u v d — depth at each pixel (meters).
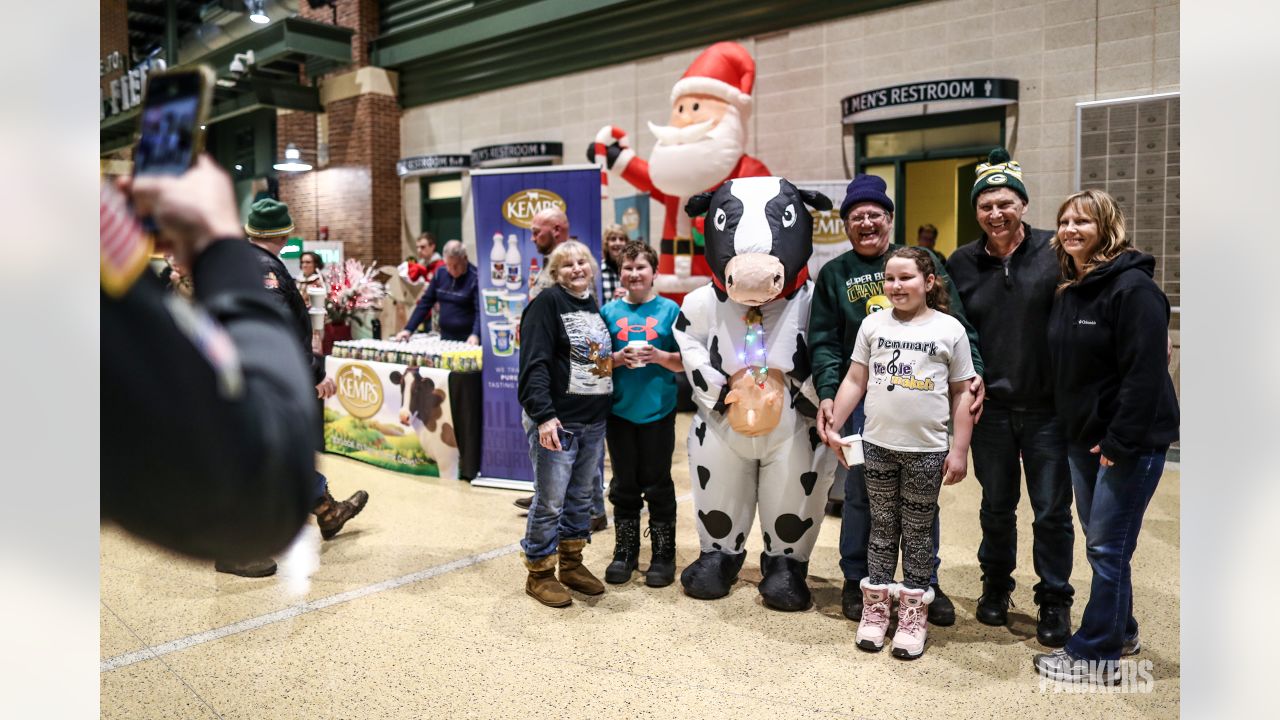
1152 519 4.72
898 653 3.08
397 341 6.89
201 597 3.74
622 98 9.72
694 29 9.05
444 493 5.51
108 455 0.49
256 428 0.49
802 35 8.26
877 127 7.87
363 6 12.06
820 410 3.35
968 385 3.08
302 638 3.31
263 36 11.21
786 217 3.50
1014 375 3.15
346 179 12.42
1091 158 6.61
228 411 0.48
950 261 3.37
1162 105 6.27
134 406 0.47
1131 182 6.46
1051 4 6.85
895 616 3.49
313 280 7.38
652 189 7.77
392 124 12.27
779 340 3.52
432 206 12.15
